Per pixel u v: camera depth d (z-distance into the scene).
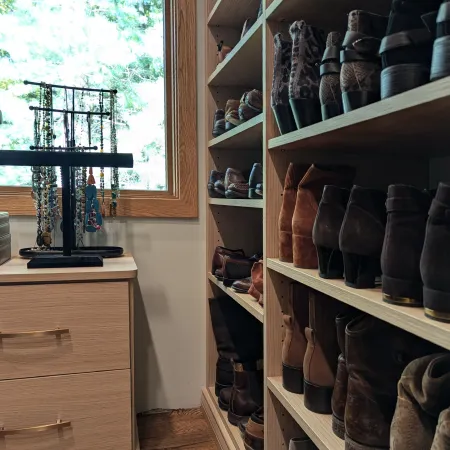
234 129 1.27
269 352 1.02
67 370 1.16
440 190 0.49
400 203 0.56
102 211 1.60
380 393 0.65
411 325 0.52
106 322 1.18
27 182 1.61
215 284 1.60
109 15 1.68
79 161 1.27
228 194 1.33
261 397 1.32
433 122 0.62
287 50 0.90
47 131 1.46
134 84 1.71
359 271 0.68
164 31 1.73
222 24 1.60
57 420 1.16
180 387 1.72
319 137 0.78
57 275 1.14
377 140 0.82
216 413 1.47
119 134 1.70
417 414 0.54
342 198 0.75
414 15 0.54
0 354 1.11
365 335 0.67
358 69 0.63
